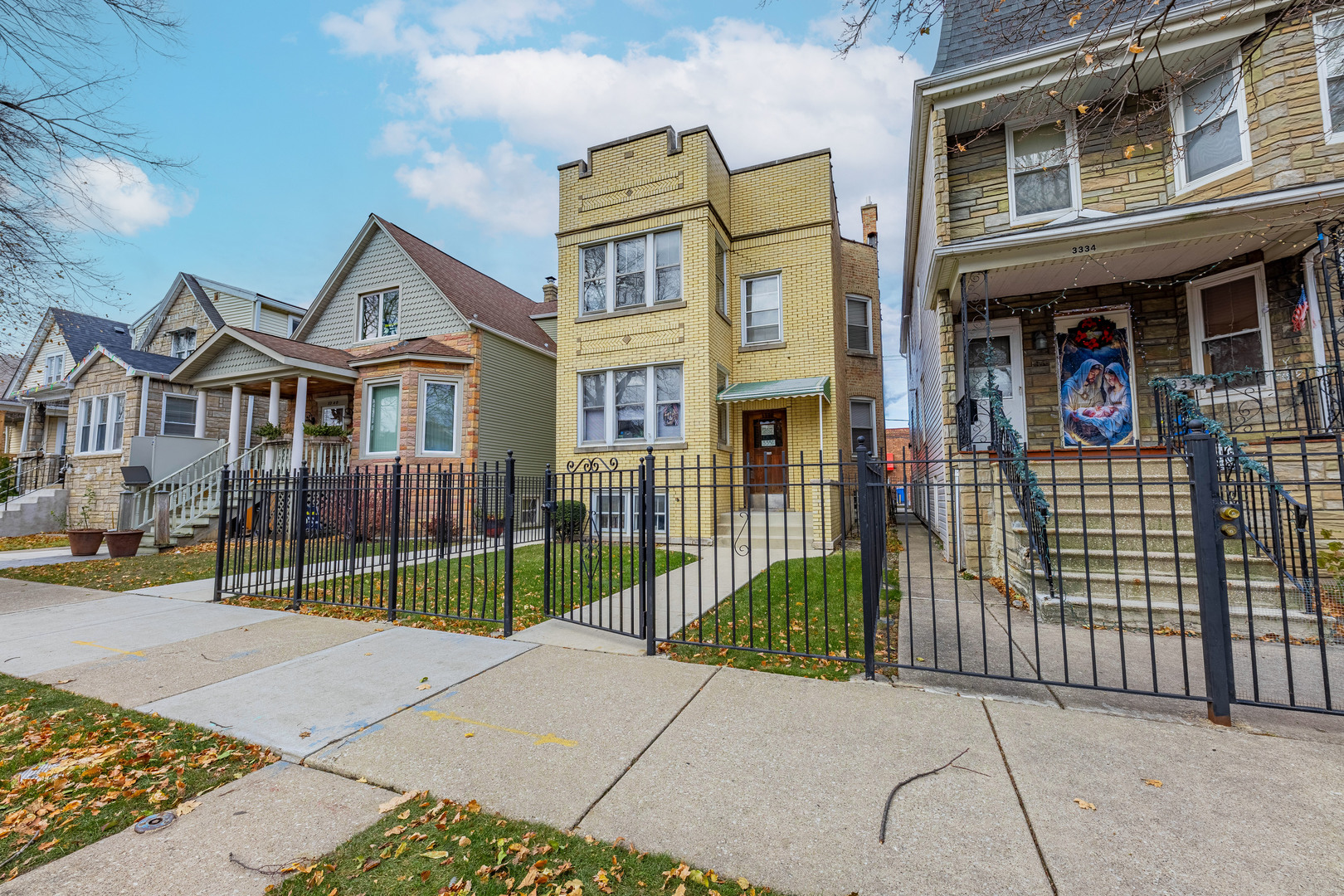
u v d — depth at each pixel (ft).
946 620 18.24
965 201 31.32
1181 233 23.52
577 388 42.34
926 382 45.01
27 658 15.42
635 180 41.06
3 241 24.75
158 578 27.35
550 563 19.31
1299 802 8.10
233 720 11.37
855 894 6.45
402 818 8.11
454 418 46.85
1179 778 8.79
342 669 14.40
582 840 7.54
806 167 42.14
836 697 12.28
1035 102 22.50
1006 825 7.66
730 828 7.73
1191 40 24.53
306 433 47.98
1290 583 16.63
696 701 12.14
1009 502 22.75
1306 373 23.57
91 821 8.05
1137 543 19.22
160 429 51.29
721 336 41.45
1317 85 22.90
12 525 48.11
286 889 6.68
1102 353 30.01
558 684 13.24
